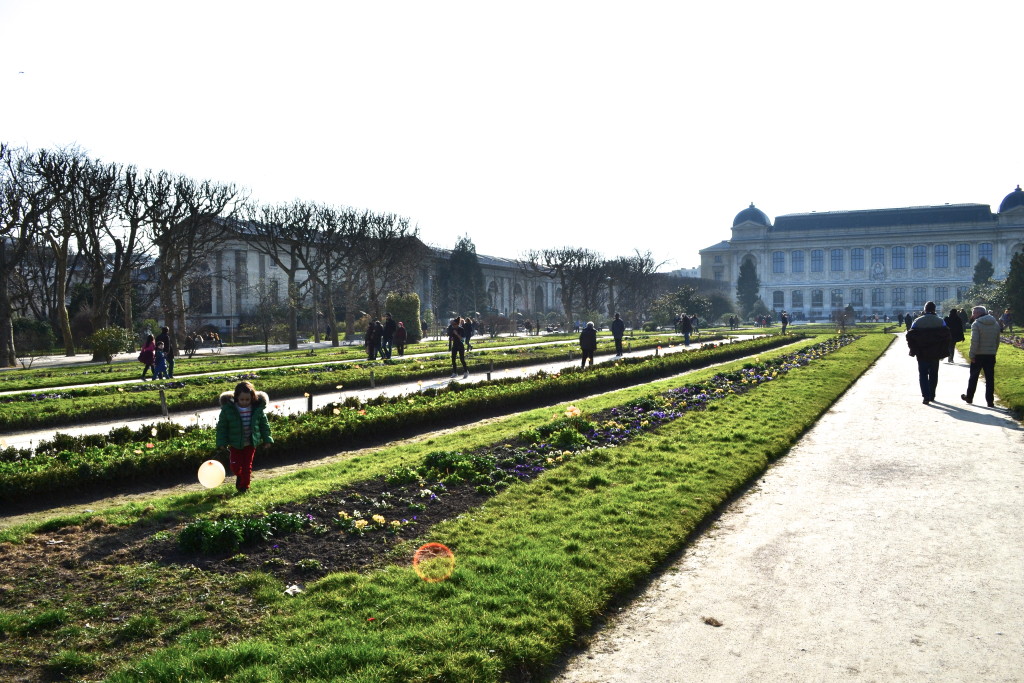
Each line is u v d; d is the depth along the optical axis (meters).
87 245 50.88
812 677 5.28
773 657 5.59
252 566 7.19
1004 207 142.50
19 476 10.54
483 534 8.10
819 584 6.97
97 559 7.33
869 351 38.56
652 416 15.58
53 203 45.38
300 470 11.95
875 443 13.30
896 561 7.50
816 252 155.25
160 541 7.79
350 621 5.92
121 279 52.28
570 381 22.42
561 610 6.21
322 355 44.75
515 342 58.97
